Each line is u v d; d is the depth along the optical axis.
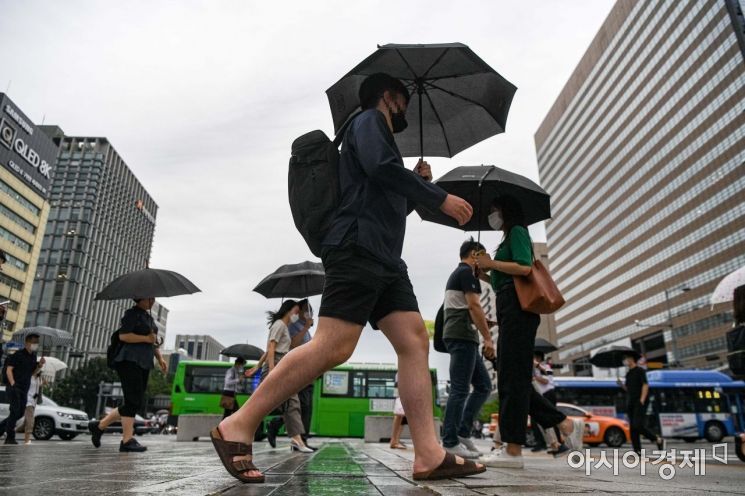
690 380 21.61
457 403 4.46
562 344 109.06
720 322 63.19
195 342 176.88
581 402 21.48
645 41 80.31
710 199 65.69
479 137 3.64
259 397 2.04
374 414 17.75
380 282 2.08
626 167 85.44
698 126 68.12
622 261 86.00
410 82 3.39
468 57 3.18
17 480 1.98
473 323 4.61
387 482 2.19
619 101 88.06
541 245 123.81
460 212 2.11
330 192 2.14
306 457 4.56
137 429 25.94
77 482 1.92
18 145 69.75
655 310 76.25
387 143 2.17
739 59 61.03
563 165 111.31
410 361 2.33
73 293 91.44
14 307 67.62
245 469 2.02
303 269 7.77
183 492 1.64
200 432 12.04
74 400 53.81
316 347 2.01
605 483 2.31
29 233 71.50
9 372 7.47
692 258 68.69
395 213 2.20
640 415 7.49
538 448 9.05
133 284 5.53
